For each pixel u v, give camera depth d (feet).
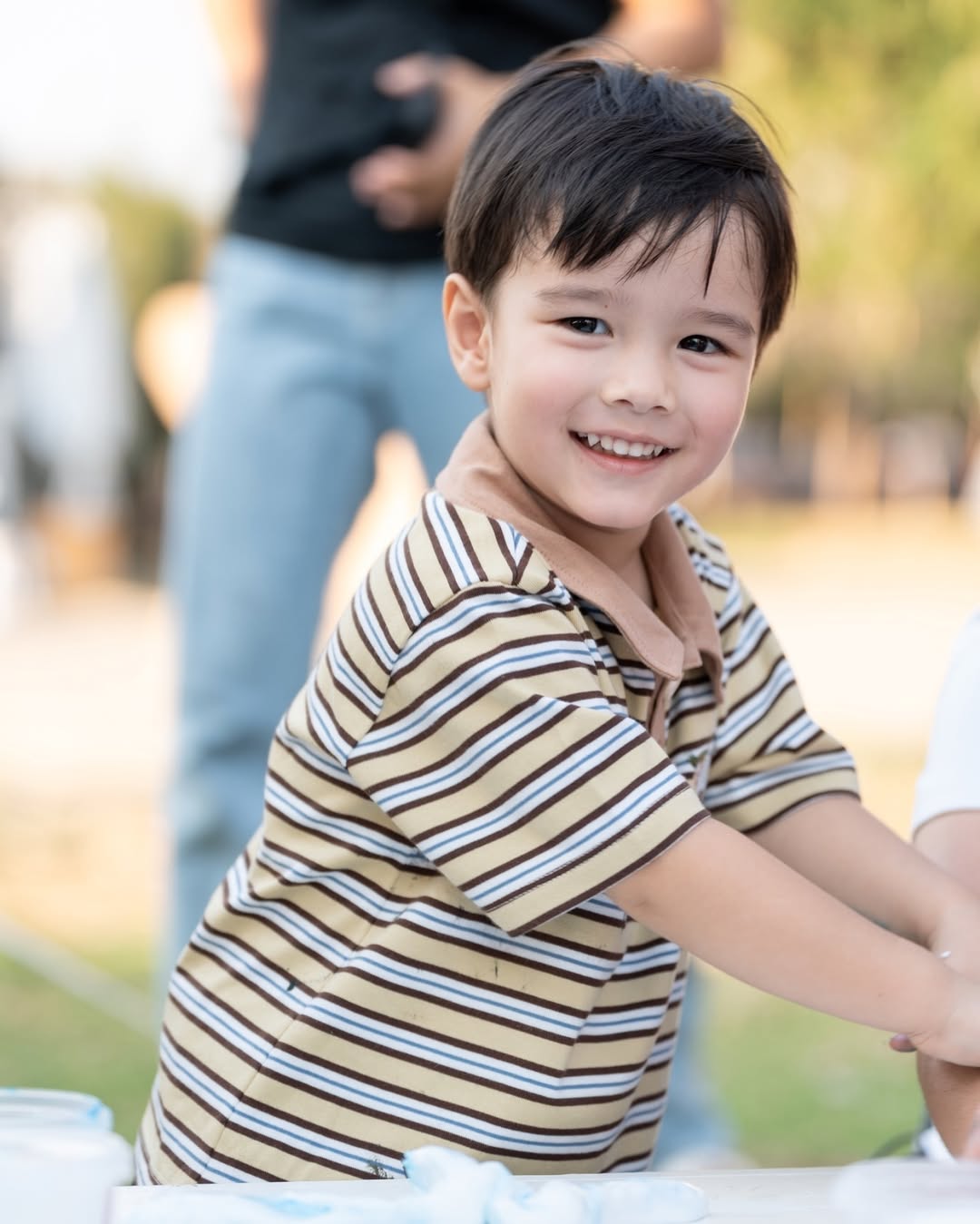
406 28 7.27
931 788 4.81
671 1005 4.47
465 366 4.41
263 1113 4.06
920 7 35.91
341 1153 4.01
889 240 38.45
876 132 37.19
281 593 7.37
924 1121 5.08
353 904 4.11
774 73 36.60
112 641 37.52
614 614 4.05
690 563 4.44
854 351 65.62
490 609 3.85
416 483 8.20
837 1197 3.06
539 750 3.79
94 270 46.93
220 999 4.25
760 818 4.57
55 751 24.39
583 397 4.01
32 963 13.06
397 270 7.27
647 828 3.74
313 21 7.38
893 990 3.78
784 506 72.59
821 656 34.17
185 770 7.44
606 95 4.25
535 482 4.16
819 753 4.67
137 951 13.70
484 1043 4.00
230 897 4.34
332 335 7.30
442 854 3.86
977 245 38.14
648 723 4.18
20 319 46.52
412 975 4.01
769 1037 11.89
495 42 7.50
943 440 71.77
